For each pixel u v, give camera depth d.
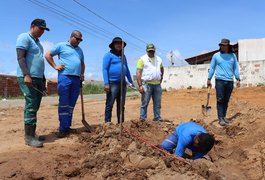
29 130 5.82
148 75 7.72
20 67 5.62
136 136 6.21
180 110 11.70
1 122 8.53
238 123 7.79
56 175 4.68
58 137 6.61
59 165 4.99
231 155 6.19
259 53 33.34
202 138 5.11
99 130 6.50
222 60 8.14
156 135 6.71
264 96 15.91
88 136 6.36
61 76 6.60
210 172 4.89
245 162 5.71
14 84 25.03
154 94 7.88
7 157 5.03
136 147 5.60
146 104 7.84
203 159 5.35
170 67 28.98
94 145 5.92
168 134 6.89
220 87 8.12
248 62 24.92
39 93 5.97
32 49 5.77
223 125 8.12
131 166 5.05
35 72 5.79
